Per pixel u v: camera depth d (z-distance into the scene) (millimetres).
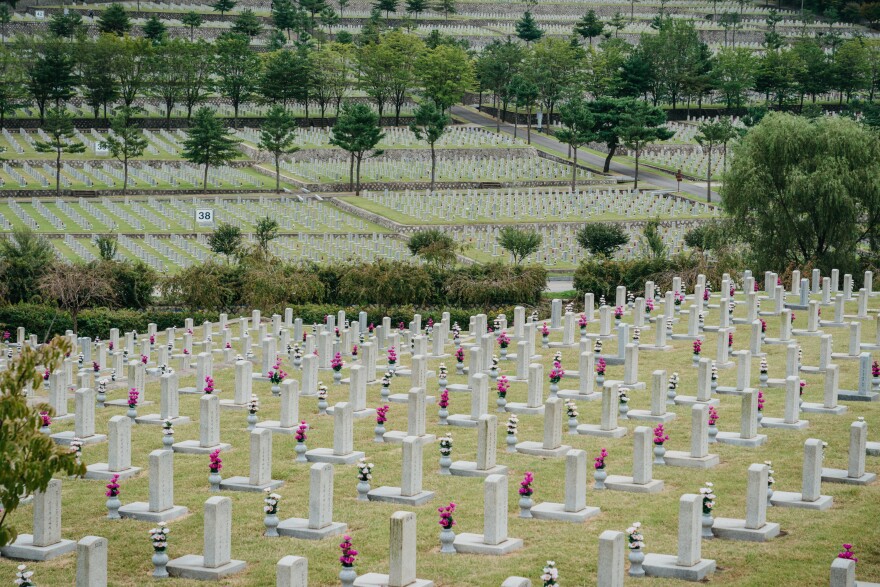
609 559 29797
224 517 33188
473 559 33062
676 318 69812
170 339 73375
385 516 36875
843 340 61219
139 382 55406
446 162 195625
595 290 96812
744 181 98812
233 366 65250
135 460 44656
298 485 40594
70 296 91312
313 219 151000
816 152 98188
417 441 38250
